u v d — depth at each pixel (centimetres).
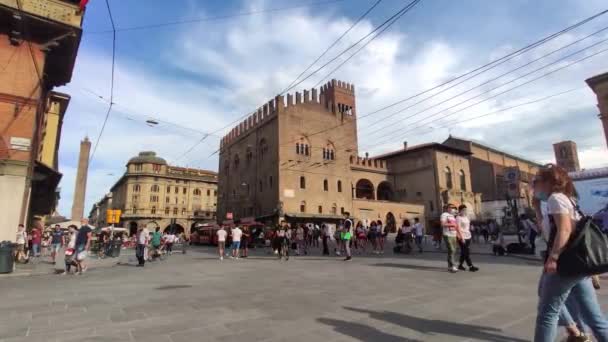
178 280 1103
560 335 477
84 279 1206
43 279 1230
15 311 692
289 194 4675
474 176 6688
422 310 621
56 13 1791
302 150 4991
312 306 675
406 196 6041
